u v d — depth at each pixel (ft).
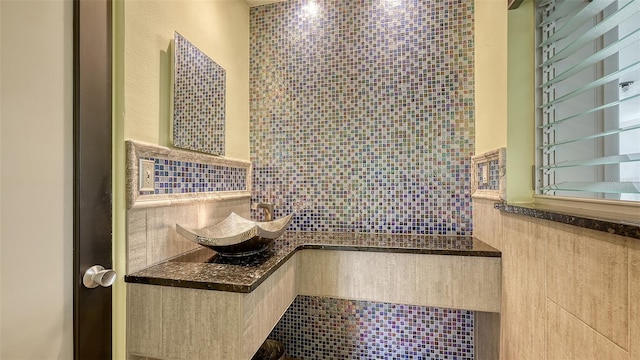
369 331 5.79
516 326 3.64
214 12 5.03
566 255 2.66
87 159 2.85
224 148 5.26
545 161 3.63
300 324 6.07
